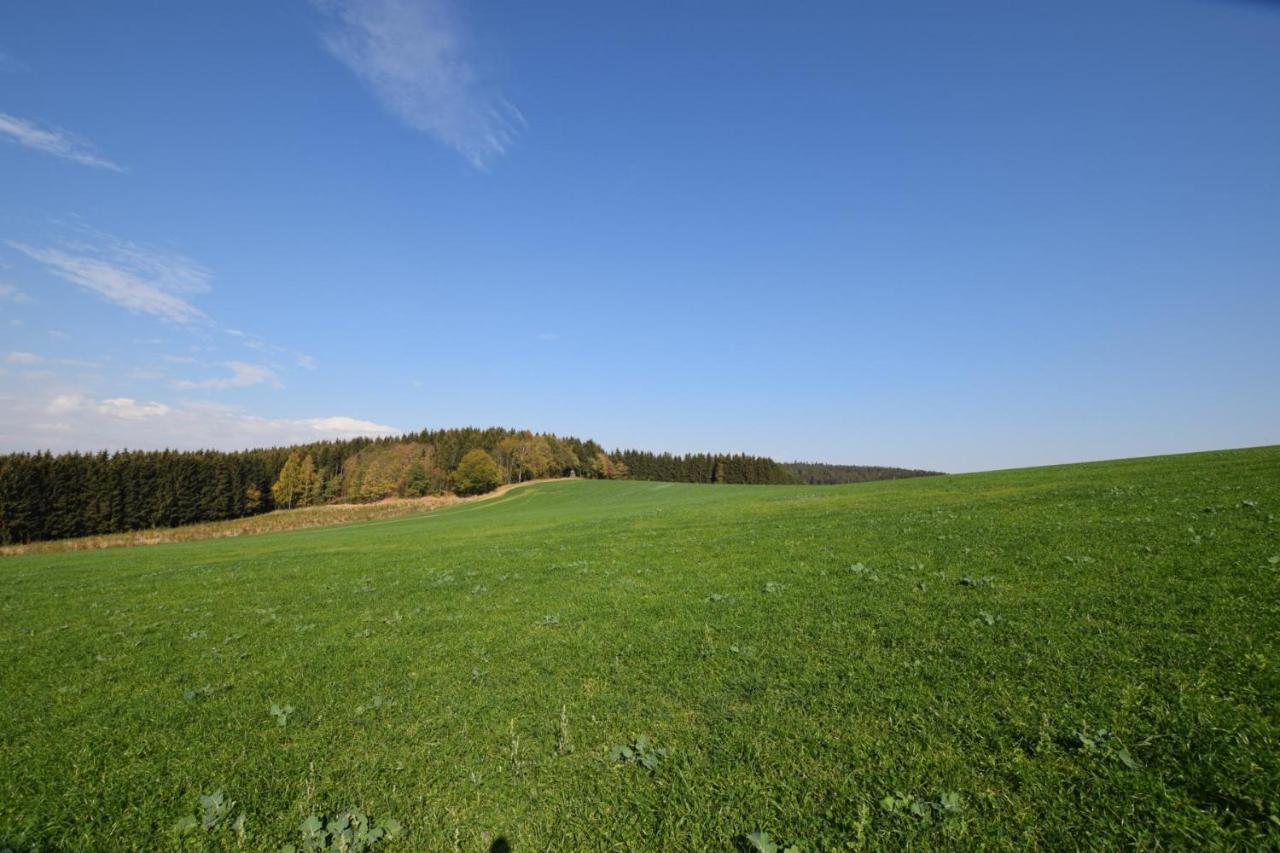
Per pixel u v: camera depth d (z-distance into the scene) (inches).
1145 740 252.1
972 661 350.6
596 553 941.8
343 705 377.1
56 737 348.8
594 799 258.2
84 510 4202.8
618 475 7431.1
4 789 289.6
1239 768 226.8
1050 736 264.8
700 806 245.1
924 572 574.9
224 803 270.1
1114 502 879.1
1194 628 356.8
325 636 547.8
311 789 274.4
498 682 395.9
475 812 256.4
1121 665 321.4
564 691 372.2
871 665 362.9
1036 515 841.5
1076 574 500.4
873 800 238.7
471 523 2260.1
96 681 451.5
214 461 5078.7
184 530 3250.5
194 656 507.5
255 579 967.6
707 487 3676.2
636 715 331.0
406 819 255.0
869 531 875.4
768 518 1264.8
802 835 223.8
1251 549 512.1
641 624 498.3
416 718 350.3
